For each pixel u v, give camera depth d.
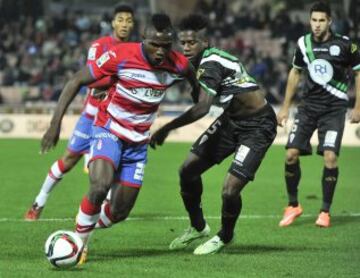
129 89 15.20
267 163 37.91
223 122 16.78
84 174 33.50
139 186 15.72
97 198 14.85
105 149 15.16
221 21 68.94
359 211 23.75
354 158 39.91
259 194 27.22
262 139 16.48
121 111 15.34
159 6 68.38
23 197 26.02
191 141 50.00
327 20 20.42
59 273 14.31
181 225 20.69
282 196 26.75
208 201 25.42
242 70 16.56
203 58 16.19
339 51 20.50
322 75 20.64
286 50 62.88
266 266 15.45
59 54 64.19
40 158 39.38
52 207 23.86
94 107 20.09
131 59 15.08
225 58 16.28
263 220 21.70
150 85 15.21
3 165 36.06
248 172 16.28
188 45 16.09
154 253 16.80
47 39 68.25
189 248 17.48
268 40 68.31
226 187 16.28
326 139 20.75
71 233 14.64
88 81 15.15
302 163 38.47
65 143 47.75
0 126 51.88
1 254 16.34
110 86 15.66
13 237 18.45
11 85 61.66
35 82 61.19
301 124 20.98
